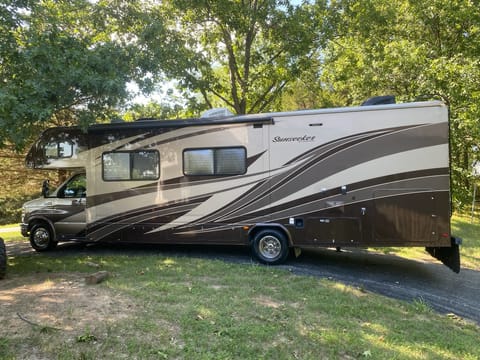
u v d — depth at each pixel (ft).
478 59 36.09
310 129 21.36
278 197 21.89
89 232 24.94
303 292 16.51
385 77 39.81
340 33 41.19
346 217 20.79
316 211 21.27
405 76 38.91
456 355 11.07
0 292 16.06
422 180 19.77
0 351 10.55
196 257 23.90
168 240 23.75
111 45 23.34
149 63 25.55
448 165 19.52
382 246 20.30
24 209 26.96
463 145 39.91
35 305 14.26
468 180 43.60
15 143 19.26
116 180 24.50
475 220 40.60
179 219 23.56
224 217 22.82
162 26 30.94
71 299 14.97
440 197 19.58
